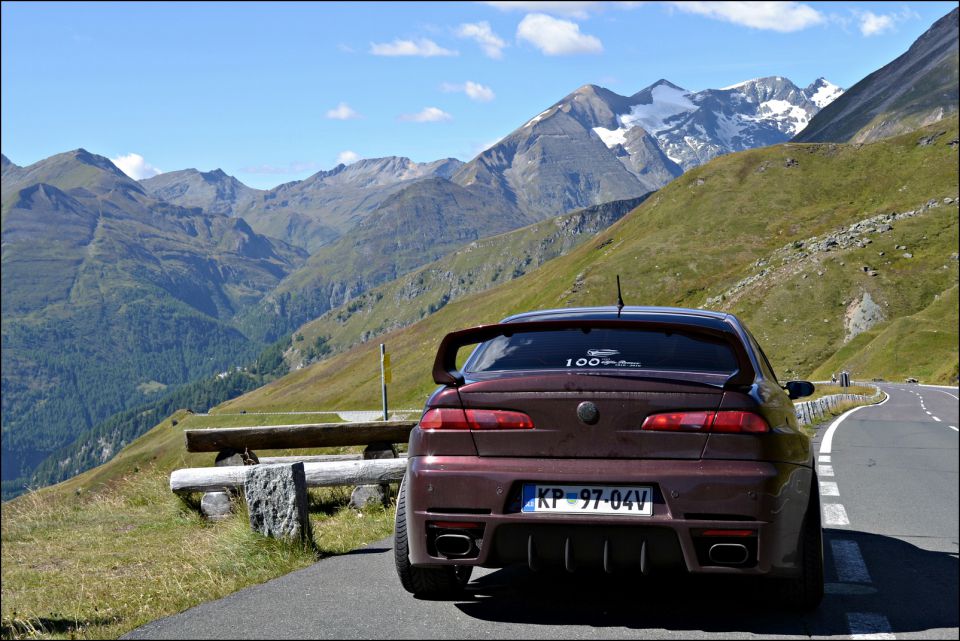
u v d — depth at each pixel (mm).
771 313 164625
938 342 123562
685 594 5703
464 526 4918
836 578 6332
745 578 6164
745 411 4746
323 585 6215
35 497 14031
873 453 17641
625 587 5902
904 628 4980
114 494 13508
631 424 4777
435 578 5578
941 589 5980
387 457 10875
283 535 7426
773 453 4758
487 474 4867
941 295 142750
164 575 6965
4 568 8109
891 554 7246
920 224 182125
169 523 10266
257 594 6012
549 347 5406
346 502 10445
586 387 4828
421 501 5004
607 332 5496
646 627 4922
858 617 5191
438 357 5277
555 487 4809
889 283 162500
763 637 4754
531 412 4895
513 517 4801
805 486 5023
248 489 7488
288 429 10711
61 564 8242
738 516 4645
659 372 4965
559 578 6195
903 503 10383
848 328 155625
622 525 4691
